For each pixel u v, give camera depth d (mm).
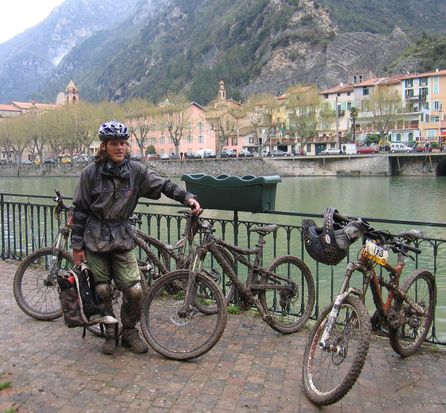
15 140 95312
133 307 4738
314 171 77250
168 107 89000
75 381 4176
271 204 5949
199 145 104000
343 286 4027
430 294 4969
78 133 88250
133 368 4426
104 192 4504
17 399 3875
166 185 4789
